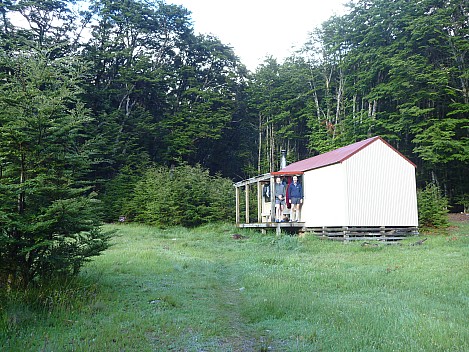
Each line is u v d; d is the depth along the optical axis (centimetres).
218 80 4988
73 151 816
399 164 1959
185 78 4716
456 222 2525
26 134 712
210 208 2777
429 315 622
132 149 3816
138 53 4472
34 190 696
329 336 531
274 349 505
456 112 2828
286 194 2173
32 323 572
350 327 562
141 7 4325
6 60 761
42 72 782
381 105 3759
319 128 4116
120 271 1027
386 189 1919
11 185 667
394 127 3133
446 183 3325
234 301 778
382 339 507
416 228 1941
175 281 940
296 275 1018
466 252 1323
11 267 703
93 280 836
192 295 806
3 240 657
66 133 764
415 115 2884
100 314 634
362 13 3859
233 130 5012
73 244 762
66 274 763
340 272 1041
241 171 5016
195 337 545
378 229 1875
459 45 2922
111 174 3591
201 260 1303
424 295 780
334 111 4275
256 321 630
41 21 3538
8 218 658
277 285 877
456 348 472
